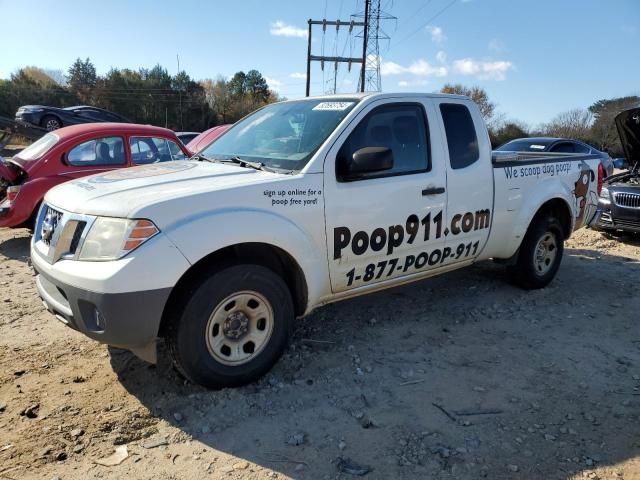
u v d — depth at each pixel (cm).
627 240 860
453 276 601
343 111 394
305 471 266
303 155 370
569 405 331
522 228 512
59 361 375
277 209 339
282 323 350
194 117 6469
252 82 7888
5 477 253
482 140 473
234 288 321
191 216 307
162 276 292
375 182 389
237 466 269
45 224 348
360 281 400
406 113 422
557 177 553
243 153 414
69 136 728
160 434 293
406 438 294
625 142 912
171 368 362
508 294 543
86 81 6669
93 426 297
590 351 414
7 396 326
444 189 434
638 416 320
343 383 354
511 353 407
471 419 314
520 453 282
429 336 436
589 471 268
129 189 325
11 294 526
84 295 291
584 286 584
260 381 351
